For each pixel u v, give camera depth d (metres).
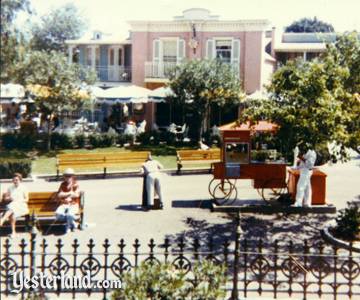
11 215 11.92
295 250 11.20
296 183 15.24
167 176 20.23
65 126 26.70
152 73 32.50
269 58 32.09
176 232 12.80
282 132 12.64
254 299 8.25
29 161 18.88
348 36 12.75
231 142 15.28
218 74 26.86
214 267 7.54
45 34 30.33
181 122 29.55
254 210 14.93
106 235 12.41
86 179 19.39
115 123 29.58
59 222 12.90
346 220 12.04
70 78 24.67
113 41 33.19
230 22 31.00
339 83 12.40
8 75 21.31
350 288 8.19
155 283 7.23
